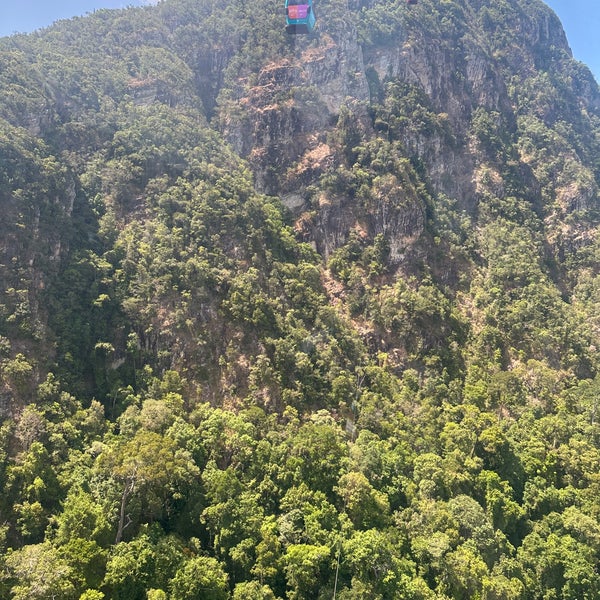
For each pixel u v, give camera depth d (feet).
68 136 376.48
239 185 395.34
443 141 504.84
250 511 216.74
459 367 357.41
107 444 238.27
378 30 545.85
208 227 358.43
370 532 209.67
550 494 271.28
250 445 247.29
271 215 402.11
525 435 305.73
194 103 490.08
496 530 250.37
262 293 331.36
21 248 284.41
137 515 211.00
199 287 320.29
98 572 184.14
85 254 311.68
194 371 295.89
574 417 322.14
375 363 350.23
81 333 281.13
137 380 285.64
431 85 547.49
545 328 384.68
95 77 444.14
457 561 212.84
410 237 418.31
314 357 315.58
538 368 351.25
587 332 385.29
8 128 321.11
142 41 523.29
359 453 249.96
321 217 428.97
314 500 228.63
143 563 188.14
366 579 201.67
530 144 561.02
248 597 186.60
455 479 262.06
